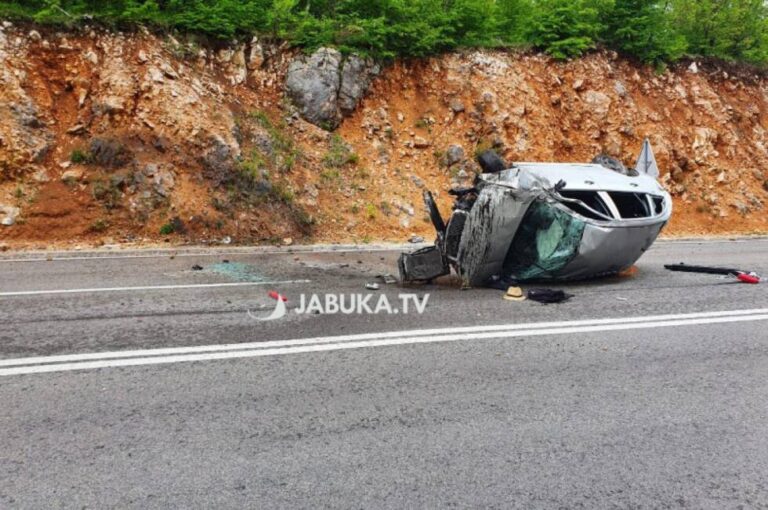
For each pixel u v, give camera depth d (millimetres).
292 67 14422
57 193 11070
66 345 4758
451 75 15789
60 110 11922
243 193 12000
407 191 14062
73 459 2947
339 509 2547
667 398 3816
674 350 4812
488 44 16438
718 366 4445
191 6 13977
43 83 11930
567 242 6965
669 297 6805
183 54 13242
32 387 3855
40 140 11398
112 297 6625
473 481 2787
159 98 12203
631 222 7102
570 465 2953
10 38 11852
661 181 16547
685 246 12586
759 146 18688
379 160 14414
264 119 13516
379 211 13344
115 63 12367
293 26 14906
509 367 4348
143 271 8414
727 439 3266
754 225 16344
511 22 17578
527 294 6805
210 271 8492
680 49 18094
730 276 8180
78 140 11719
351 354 4598
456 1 16625
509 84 15977
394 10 15344
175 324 5453
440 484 2756
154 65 12555
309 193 12969
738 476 2881
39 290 6980
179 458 2963
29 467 2865
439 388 3920
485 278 7285
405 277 7535
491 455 3037
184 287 7266
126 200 11305
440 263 7605
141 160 11672
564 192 7262
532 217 7230
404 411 3553
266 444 3115
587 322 5629
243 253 10469
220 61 13891
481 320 5676
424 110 15453
